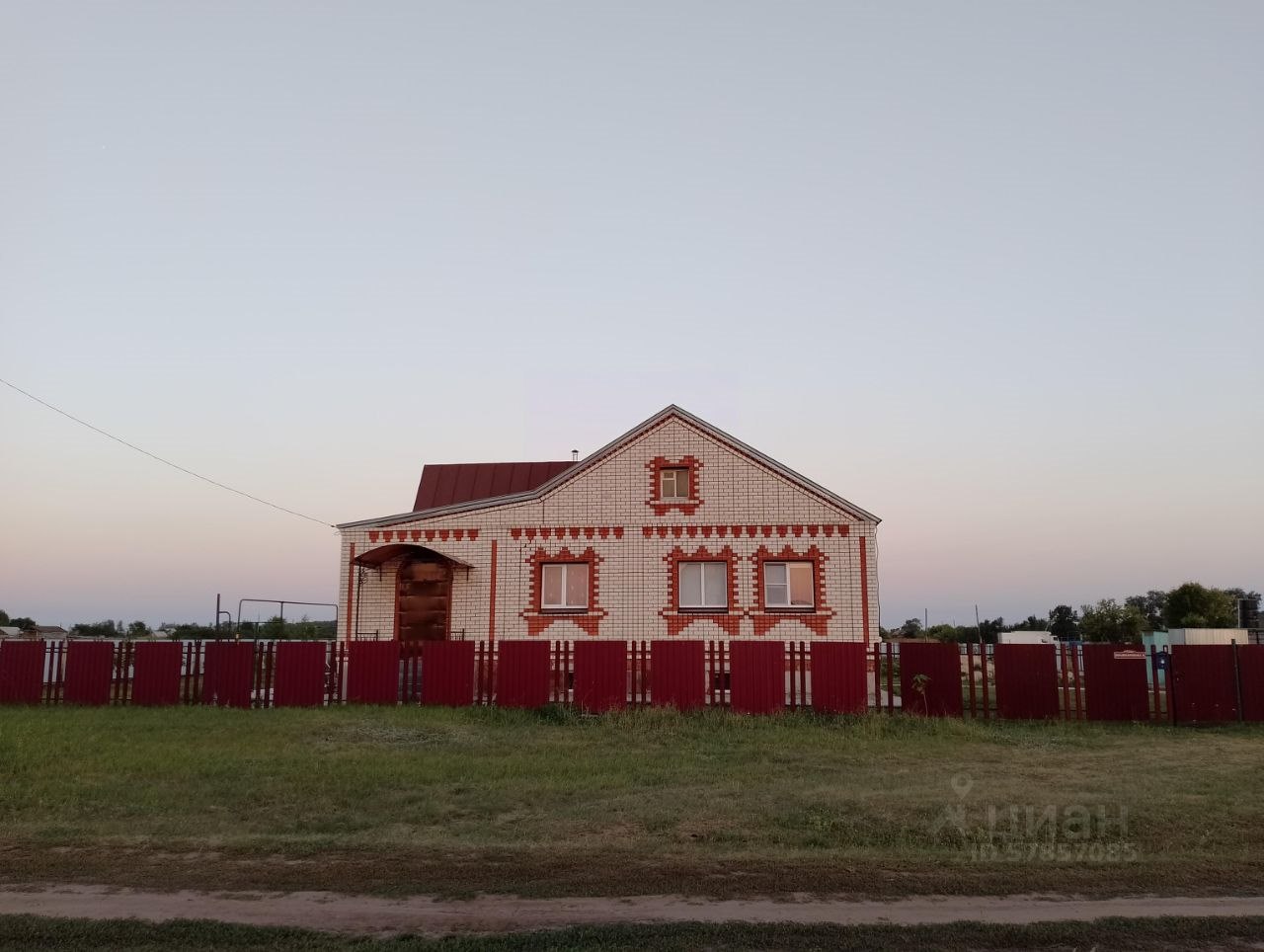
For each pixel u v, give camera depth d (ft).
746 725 58.18
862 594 81.10
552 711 61.52
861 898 23.65
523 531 83.92
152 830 31.35
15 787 38.24
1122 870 26.22
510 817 33.81
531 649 64.69
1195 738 55.26
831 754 48.83
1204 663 61.77
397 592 83.25
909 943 20.40
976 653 65.62
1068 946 20.36
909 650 63.57
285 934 20.84
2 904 23.09
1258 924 21.61
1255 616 157.17
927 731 56.59
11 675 66.85
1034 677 62.49
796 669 63.10
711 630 81.46
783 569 82.79
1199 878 25.50
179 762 43.96
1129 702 61.72
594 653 64.34
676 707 63.05
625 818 33.06
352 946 20.16
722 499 83.51
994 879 25.30
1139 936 20.90
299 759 45.03
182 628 146.92
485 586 83.15
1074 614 203.00
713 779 41.34
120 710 62.90
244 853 27.96
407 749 49.39
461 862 26.99
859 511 82.07
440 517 84.64
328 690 65.98
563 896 23.77
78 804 35.65
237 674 65.98
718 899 23.54
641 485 84.17
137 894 23.93
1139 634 152.46
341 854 27.86
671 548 82.99
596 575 82.89
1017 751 50.31
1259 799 36.42
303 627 140.97
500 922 21.75
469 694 65.26
